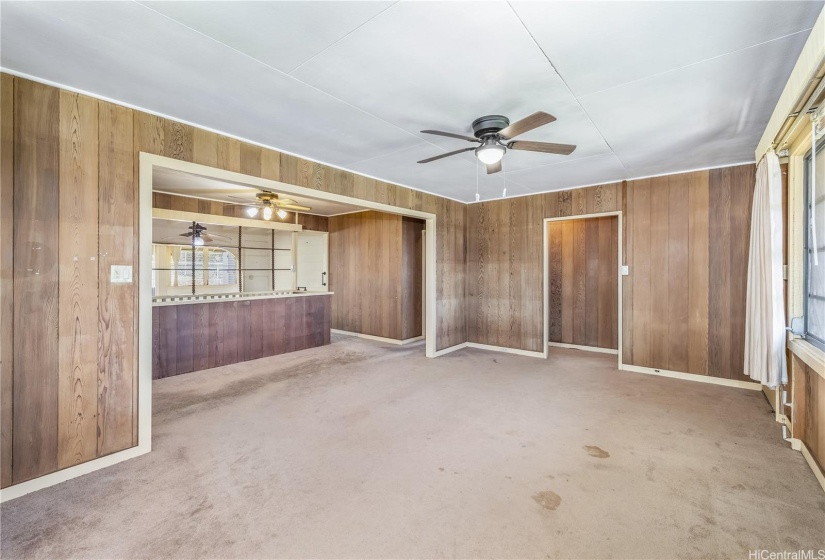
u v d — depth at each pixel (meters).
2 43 1.81
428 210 5.25
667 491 2.08
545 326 5.28
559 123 2.79
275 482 2.18
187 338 4.53
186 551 1.65
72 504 1.98
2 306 2.04
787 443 2.64
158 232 7.41
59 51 1.88
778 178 2.75
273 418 3.12
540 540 1.71
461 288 5.94
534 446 2.62
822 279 2.44
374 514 1.90
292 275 8.28
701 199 4.10
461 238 5.94
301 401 3.52
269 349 5.41
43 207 2.16
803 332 2.67
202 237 7.25
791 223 2.81
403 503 1.98
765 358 2.92
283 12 1.58
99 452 2.35
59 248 2.22
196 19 1.63
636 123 2.79
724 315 3.99
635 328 4.54
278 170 3.37
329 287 7.79
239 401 3.52
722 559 1.59
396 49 1.86
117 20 1.64
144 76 2.13
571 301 6.07
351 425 2.98
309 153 3.49
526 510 1.92
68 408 2.24
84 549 1.66
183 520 1.85
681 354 4.25
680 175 4.21
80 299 2.29
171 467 2.35
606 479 2.20
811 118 2.12
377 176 4.34
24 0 1.50
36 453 2.13
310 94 2.34
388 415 3.18
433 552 1.65
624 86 2.23
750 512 1.90
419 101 2.42
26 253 2.11
